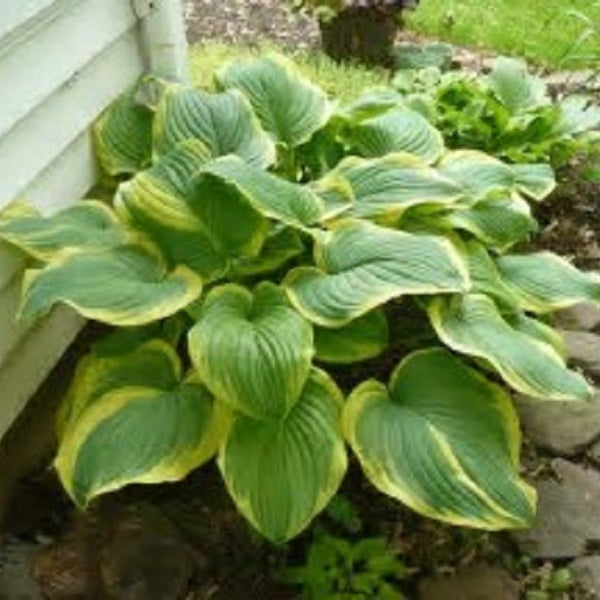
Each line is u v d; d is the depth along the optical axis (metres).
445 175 2.21
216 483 2.13
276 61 2.58
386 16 3.98
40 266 2.12
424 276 1.83
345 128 2.53
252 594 1.92
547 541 2.02
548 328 2.17
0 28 1.88
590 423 2.30
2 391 2.10
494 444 1.82
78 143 2.37
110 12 2.45
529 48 4.41
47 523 2.09
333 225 2.00
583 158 3.28
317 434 1.73
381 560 1.90
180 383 1.91
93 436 1.78
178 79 2.77
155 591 1.91
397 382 1.92
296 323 1.77
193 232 1.99
